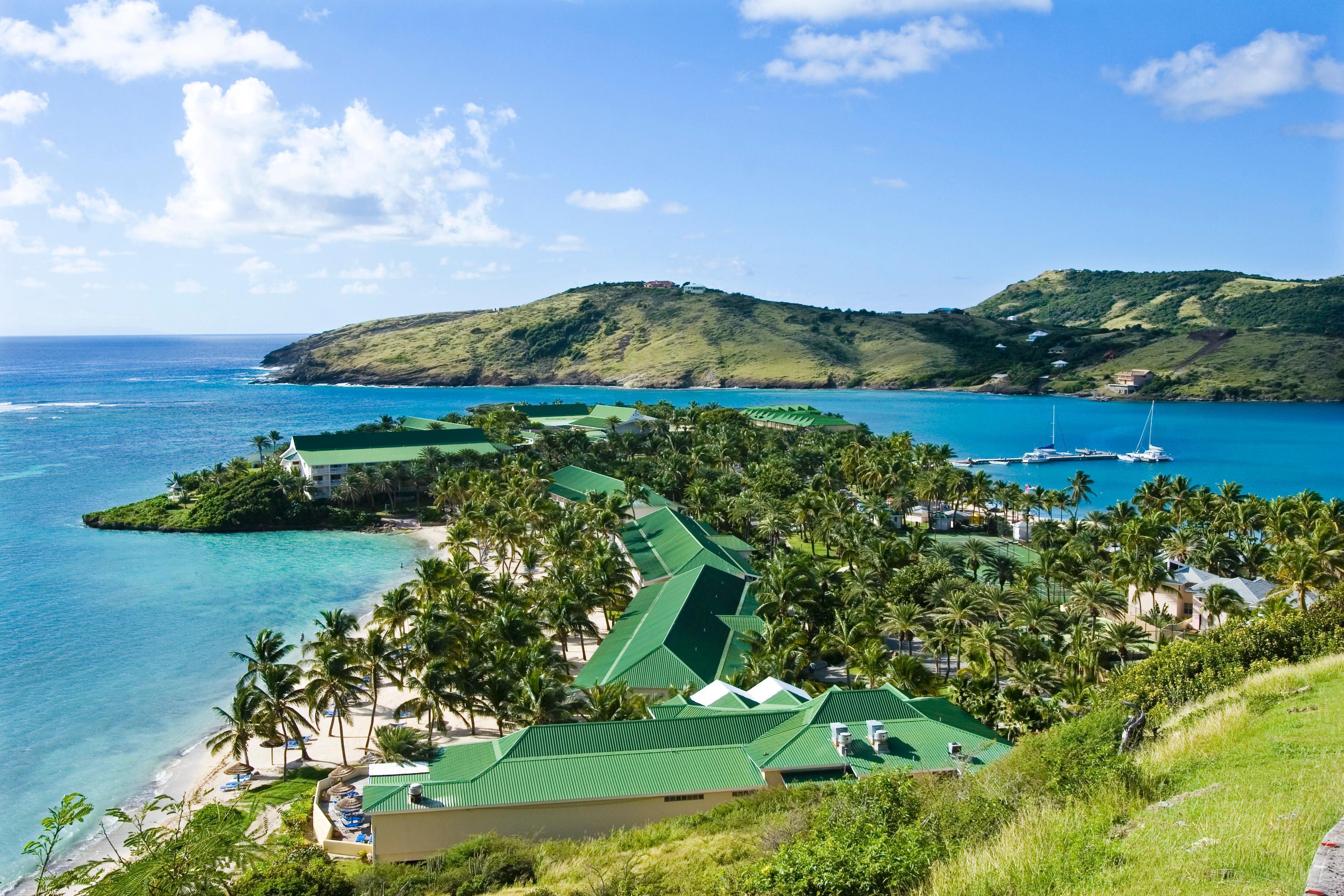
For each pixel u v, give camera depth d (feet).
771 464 650.02
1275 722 128.47
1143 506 561.02
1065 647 305.53
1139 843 87.51
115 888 92.07
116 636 391.45
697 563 399.03
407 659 286.66
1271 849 77.05
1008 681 287.69
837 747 210.59
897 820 121.29
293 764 277.85
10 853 229.66
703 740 216.95
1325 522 384.88
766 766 204.74
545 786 199.11
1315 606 225.35
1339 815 81.87
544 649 286.87
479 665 277.03
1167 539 451.53
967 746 214.90
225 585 472.44
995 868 90.89
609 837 187.32
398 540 587.27
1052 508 642.63
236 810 102.06
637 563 428.15
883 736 212.02
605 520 475.72
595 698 253.65
